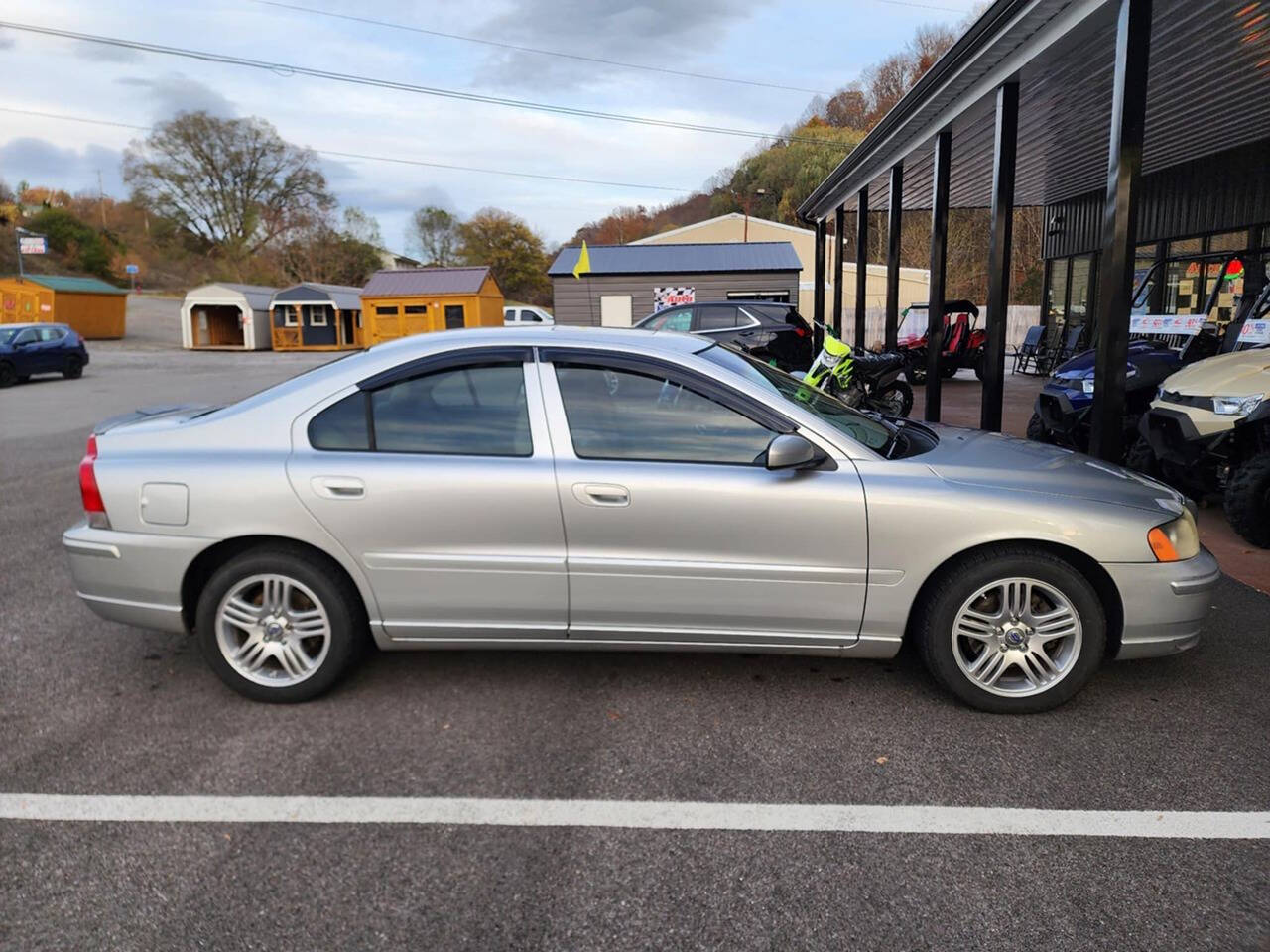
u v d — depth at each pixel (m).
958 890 2.46
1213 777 3.02
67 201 83.50
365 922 2.36
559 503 3.42
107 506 3.56
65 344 23.41
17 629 4.57
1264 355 6.07
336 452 3.54
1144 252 15.12
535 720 3.51
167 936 2.31
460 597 3.51
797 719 3.49
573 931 2.32
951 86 8.62
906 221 51.94
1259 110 9.97
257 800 2.94
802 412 3.53
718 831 2.76
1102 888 2.46
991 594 3.46
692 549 3.43
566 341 3.64
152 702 3.70
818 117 66.19
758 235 41.34
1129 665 3.96
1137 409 7.63
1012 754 3.20
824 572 3.41
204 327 41.25
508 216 84.19
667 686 3.80
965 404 14.23
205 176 64.81
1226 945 2.23
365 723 3.49
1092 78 8.19
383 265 79.25
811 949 2.24
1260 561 5.42
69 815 2.86
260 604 3.64
